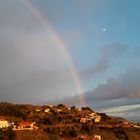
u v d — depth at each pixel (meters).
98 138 180.50
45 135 157.88
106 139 188.88
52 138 157.50
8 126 162.75
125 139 197.88
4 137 136.50
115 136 199.50
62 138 164.50
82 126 198.62
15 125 170.00
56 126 189.75
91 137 178.50
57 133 169.50
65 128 181.88
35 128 170.12
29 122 180.38
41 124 197.12
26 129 162.88
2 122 168.62
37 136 152.12
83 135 179.00
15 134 143.62
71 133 172.12
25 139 144.75
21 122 180.38
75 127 190.75
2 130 141.75
